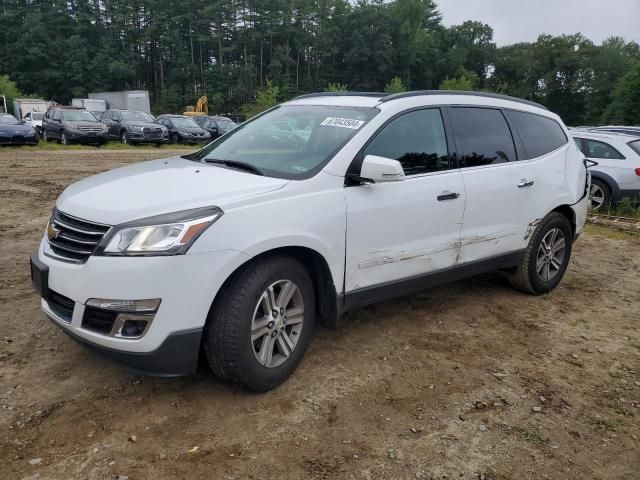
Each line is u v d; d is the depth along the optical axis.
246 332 3.18
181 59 86.56
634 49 98.19
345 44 88.81
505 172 4.77
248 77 85.19
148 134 25.84
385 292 4.03
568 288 5.86
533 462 2.91
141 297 2.91
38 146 23.41
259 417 3.17
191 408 3.23
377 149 3.90
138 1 87.25
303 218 3.40
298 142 4.04
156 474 2.66
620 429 3.25
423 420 3.23
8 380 3.43
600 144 10.77
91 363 3.69
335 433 3.06
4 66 80.50
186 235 2.96
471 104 4.71
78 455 2.77
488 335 4.48
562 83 94.38
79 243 3.11
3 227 7.42
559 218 5.43
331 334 4.33
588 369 3.98
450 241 4.37
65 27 82.19
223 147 4.46
